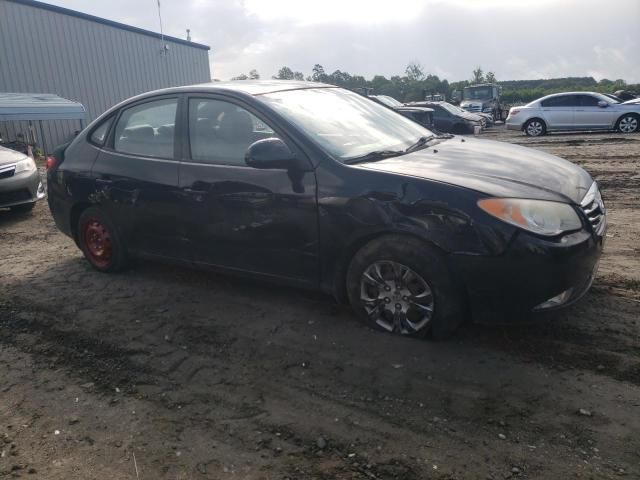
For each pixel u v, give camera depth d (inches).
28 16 732.7
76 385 125.9
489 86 1257.4
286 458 98.0
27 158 306.3
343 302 145.2
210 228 156.8
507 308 121.4
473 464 93.4
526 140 662.5
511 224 117.3
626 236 212.7
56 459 101.0
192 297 171.0
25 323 159.9
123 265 191.3
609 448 95.0
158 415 112.7
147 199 169.3
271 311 157.1
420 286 129.2
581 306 147.5
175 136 165.9
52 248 236.4
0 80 706.8
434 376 119.6
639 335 131.3
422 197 124.0
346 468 94.6
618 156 450.0
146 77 943.0
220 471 95.5
